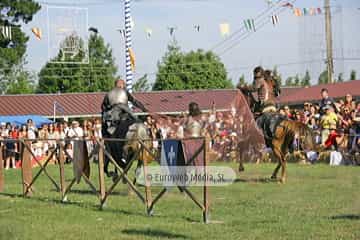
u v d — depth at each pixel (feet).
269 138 58.49
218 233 34.06
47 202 48.93
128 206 45.21
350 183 55.42
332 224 35.53
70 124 107.24
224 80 249.14
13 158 91.09
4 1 155.22
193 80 246.27
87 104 175.83
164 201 46.39
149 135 53.47
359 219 37.06
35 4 159.33
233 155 57.41
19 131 93.81
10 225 38.11
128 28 88.17
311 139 59.41
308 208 41.78
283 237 32.42
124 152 49.85
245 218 38.78
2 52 153.28
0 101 174.81
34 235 35.22
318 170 68.13
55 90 241.96
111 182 62.54
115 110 51.96
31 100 176.14
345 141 75.92
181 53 250.16
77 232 35.81
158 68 249.14
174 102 171.63
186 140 38.93
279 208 42.22
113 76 249.14
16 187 60.75
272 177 59.52
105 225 37.78
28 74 242.99
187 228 35.83
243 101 57.82
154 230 35.42
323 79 155.74
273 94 60.95
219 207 43.27
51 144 79.61
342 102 83.46
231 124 57.06
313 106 84.28
